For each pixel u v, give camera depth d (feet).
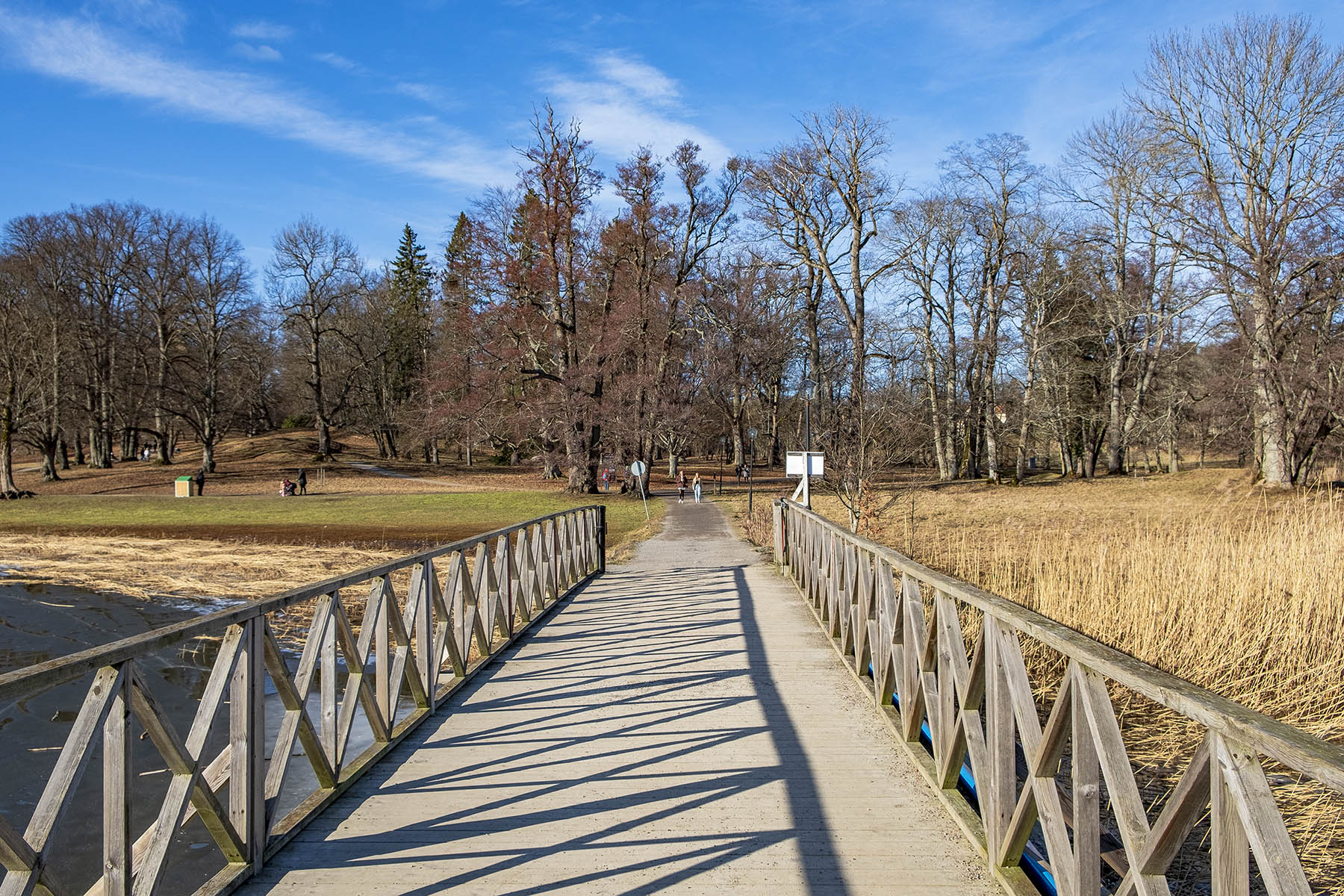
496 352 133.80
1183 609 28.99
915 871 12.03
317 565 62.85
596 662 25.07
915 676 16.53
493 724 19.27
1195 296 98.12
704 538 69.82
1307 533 36.91
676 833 13.35
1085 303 133.59
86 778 22.56
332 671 15.02
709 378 147.64
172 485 158.40
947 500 98.63
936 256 141.28
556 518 36.32
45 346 159.43
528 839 13.23
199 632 10.93
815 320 136.15
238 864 11.87
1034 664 27.50
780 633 28.96
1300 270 86.22
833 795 14.87
